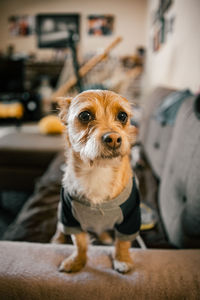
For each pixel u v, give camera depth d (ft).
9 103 21.65
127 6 24.13
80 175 3.27
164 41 12.65
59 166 7.12
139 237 3.90
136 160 7.07
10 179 8.64
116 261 2.77
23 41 25.79
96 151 2.99
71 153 3.56
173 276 2.40
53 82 26.04
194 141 3.65
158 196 5.35
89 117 3.33
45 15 24.82
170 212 3.99
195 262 2.59
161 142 6.31
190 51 7.68
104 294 2.25
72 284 2.32
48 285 2.29
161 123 6.49
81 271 2.58
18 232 4.21
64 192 3.45
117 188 3.18
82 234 3.31
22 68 24.67
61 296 2.24
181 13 8.93
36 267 2.49
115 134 2.95
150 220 4.29
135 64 23.30
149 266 2.57
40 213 4.77
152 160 6.91
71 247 3.12
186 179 3.59
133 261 2.68
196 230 3.05
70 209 3.31
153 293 2.25
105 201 3.13
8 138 9.86
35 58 25.77
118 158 3.12
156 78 15.76
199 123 3.72
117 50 24.88
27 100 22.86
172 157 4.68
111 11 24.35
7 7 25.09
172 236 3.68
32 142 9.20
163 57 12.92
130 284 2.33
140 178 6.29
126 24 24.44
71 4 24.49
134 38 24.63
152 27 18.25
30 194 9.28
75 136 3.40
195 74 7.16
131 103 4.04
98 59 12.70
